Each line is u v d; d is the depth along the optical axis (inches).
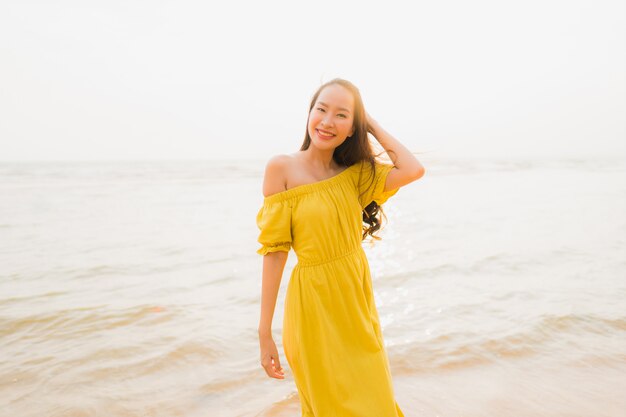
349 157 79.8
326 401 73.1
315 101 77.0
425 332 159.5
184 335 160.9
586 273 240.8
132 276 248.8
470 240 342.3
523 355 141.2
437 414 109.0
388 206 596.7
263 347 74.5
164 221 469.7
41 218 491.2
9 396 121.3
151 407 116.0
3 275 249.9
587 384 123.6
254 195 784.9
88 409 114.9
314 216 71.0
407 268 255.1
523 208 555.8
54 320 176.2
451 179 1229.1
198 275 251.1
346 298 73.8
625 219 443.2
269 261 73.6
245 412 113.3
